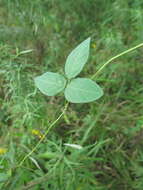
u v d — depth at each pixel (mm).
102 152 382
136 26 485
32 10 505
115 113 409
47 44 490
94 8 556
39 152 362
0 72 398
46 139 367
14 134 377
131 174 372
